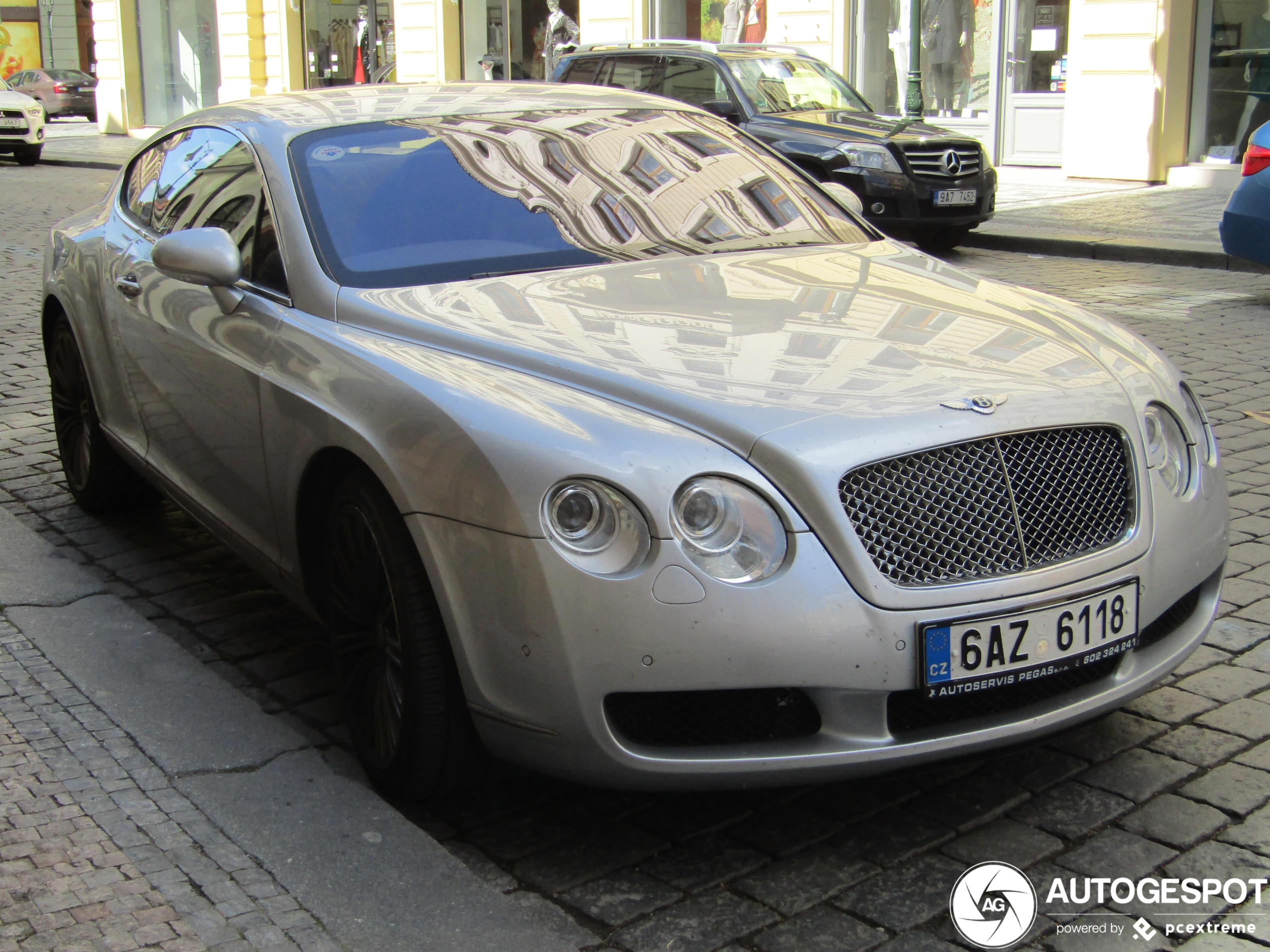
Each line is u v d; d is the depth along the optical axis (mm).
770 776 2643
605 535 2588
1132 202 13867
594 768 2658
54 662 3725
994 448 2742
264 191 3820
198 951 2402
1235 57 14617
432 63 23453
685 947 2568
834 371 2895
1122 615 2822
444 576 2742
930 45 17125
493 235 3682
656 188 4047
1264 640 3889
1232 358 7559
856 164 11633
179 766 3158
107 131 30188
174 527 5125
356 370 3107
